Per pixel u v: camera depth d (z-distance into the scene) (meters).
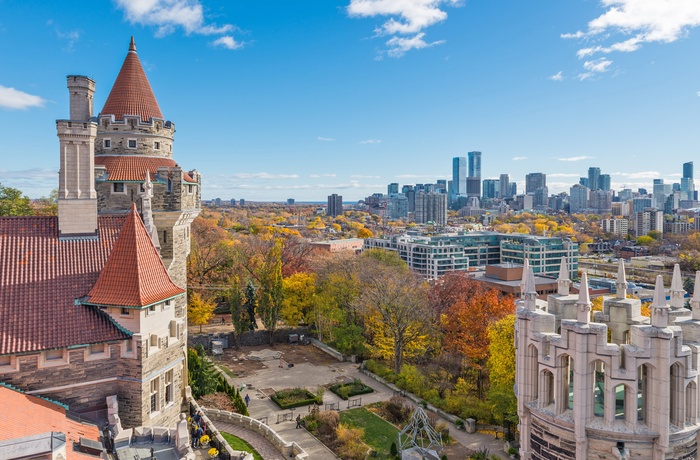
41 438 19.56
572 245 178.50
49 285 29.27
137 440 26.86
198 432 33.75
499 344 52.25
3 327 26.48
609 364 17.91
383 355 75.44
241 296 89.06
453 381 67.81
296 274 93.81
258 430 47.72
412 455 44.56
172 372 32.59
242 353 80.69
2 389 25.17
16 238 30.75
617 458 17.59
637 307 21.88
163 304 31.25
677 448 17.78
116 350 28.61
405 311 69.75
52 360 26.98
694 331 18.64
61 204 31.77
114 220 34.41
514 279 117.94
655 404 17.58
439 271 160.88
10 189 75.50
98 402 28.20
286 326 93.50
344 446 48.09
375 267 96.38
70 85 39.03
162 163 43.44
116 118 42.72
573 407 18.44
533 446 20.22
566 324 18.61
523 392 20.47
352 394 62.91
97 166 39.53
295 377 69.38
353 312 84.75
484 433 52.50
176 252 41.59
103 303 28.67
